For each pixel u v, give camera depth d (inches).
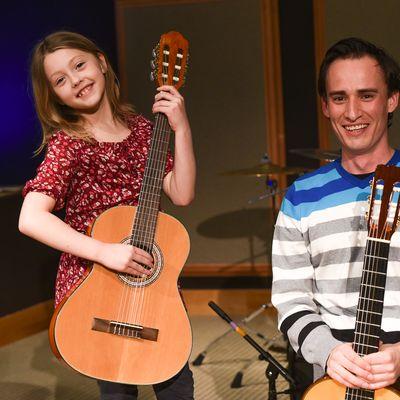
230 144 343.6
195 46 341.7
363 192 118.6
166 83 155.7
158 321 144.4
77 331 140.5
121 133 155.7
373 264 111.3
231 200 346.9
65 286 149.7
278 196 341.1
